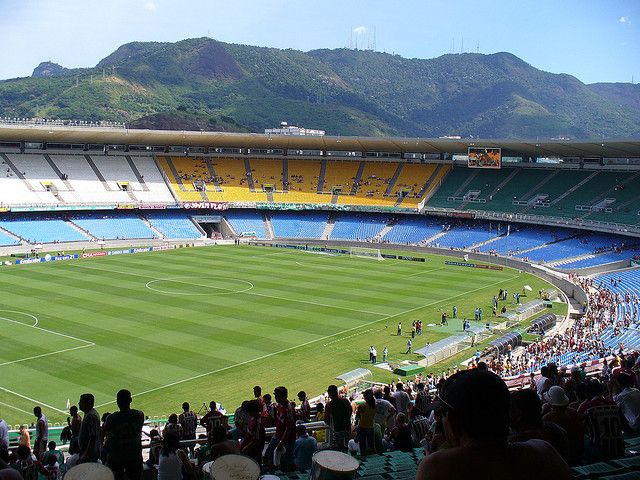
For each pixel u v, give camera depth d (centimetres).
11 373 4931
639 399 1433
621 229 10400
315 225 13988
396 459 1412
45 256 10669
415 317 7206
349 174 14850
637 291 7906
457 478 541
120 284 8469
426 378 4962
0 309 6894
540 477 552
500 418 557
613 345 5328
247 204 14012
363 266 10631
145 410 4259
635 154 11450
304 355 5659
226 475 980
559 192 12481
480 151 12488
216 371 5138
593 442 1174
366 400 1783
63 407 4291
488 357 5784
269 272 9756
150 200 13362
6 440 2031
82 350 5541
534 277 10031
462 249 12100
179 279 8950
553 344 5772
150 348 5659
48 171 12875
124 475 1373
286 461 1736
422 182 14225
